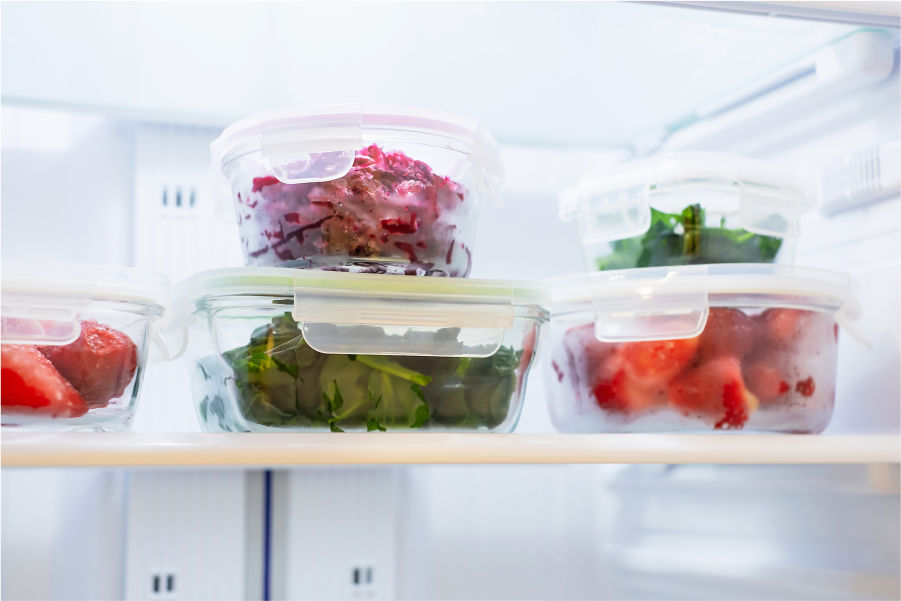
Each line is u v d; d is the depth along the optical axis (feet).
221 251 3.02
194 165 3.04
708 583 3.07
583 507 3.39
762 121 2.95
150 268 2.93
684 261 2.44
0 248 2.78
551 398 2.56
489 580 3.24
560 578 3.33
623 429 2.32
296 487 3.08
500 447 1.89
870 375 2.60
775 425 2.26
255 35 2.38
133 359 2.01
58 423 1.89
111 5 2.18
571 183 3.48
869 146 2.55
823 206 2.78
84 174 2.91
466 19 2.30
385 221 2.07
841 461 2.07
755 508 2.89
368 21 2.32
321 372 2.01
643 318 2.24
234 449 1.75
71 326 1.86
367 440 1.83
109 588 2.85
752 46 2.51
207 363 2.15
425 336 2.06
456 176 2.19
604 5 2.20
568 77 2.76
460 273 2.25
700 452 2.00
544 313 2.29
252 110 2.99
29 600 2.73
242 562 3.01
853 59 2.44
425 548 3.19
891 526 2.36
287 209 2.07
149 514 2.91
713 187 2.43
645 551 3.38
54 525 2.80
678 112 3.12
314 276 1.98
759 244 2.49
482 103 3.01
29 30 2.33
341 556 3.12
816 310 2.35
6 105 2.83
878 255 2.58
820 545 2.61
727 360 2.23
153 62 2.56
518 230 3.39
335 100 2.95
